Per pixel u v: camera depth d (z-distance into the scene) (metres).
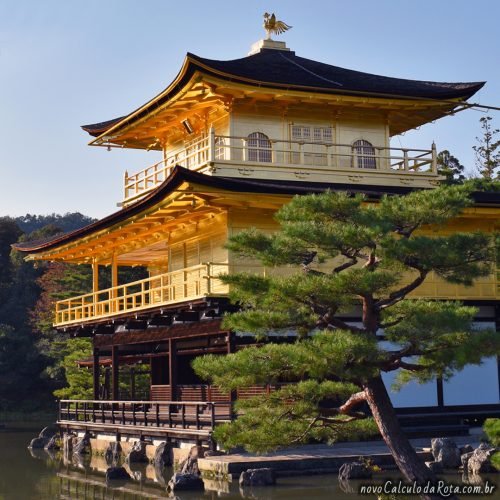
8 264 105.94
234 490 27.50
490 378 38.28
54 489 31.72
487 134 81.25
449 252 22.08
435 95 40.47
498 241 22.84
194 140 42.59
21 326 95.31
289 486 27.92
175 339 39.53
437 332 21.77
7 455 44.88
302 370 21.77
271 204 35.03
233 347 34.97
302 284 22.33
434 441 30.83
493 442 20.12
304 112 40.59
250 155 39.41
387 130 42.00
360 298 24.36
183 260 41.19
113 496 29.22
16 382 88.56
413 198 22.72
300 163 39.09
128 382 62.47
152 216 38.16
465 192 22.98
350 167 39.91
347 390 24.30
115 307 45.25
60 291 84.25
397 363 23.03
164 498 27.95
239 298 24.14
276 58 42.44
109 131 44.28
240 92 38.00
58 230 109.81
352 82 40.75
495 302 38.69
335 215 23.14
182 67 36.28
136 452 38.09
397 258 22.17
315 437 24.09
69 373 64.69
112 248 46.75
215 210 36.59
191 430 34.62
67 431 47.47
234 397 34.69
